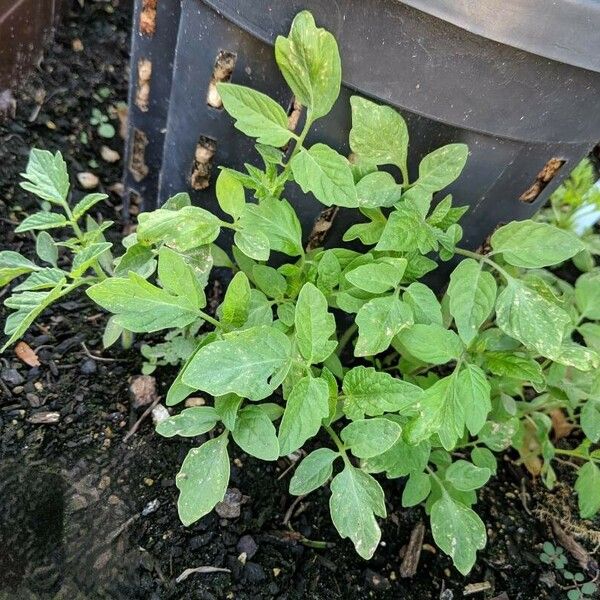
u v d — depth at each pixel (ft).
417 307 0.96
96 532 1.07
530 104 0.92
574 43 0.82
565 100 0.92
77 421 1.17
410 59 0.87
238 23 0.93
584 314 1.20
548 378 1.13
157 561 1.07
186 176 1.21
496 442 1.12
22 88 1.56
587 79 0.89
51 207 1.44
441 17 0.80
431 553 1.23
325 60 0.86
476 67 0.87
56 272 0.94
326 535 1.18
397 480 1.28
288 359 0.87
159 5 1.11
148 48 1.18
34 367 1.21
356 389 0.93
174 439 1.19
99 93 1.64
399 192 0.97
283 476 1.21
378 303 0.92
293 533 1.16
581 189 1.61
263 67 0.98
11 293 1.28
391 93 0.92
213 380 0.81
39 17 1.57
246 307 0.92
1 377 1.18
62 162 1.02
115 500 1.11
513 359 1.03
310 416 0.86
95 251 0.91
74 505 1.08
